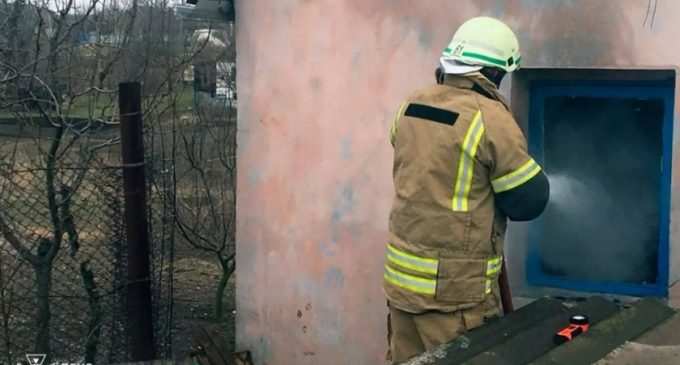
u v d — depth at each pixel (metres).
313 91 4.45
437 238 3.10
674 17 3.37
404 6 4.08
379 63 4.20
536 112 3.96
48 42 6.21
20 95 5.92
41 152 5.40
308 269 4.59
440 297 3.11
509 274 3.94
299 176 4.56
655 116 3.91
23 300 5.32
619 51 3.50
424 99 3.21
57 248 5.25
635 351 2.46
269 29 4.57
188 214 7.64
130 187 4.56
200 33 7.71
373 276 4.35
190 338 6.30
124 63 7.07
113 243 4.97
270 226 4.72
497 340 2.77
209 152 7.87
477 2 3.84
